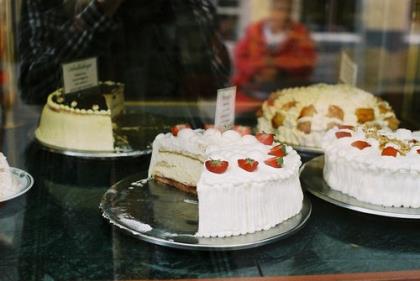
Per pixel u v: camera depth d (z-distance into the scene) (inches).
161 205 47.0
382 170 46.4
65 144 56.6
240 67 83.5
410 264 41.1
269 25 83.8
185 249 41.6
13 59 60.3
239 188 42.1
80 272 39.3
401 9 75.7
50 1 61.3
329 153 49.9
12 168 51.3
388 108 62.6
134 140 57.7
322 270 40.2
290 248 42.5
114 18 64.7
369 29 79.7
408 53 75.0
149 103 65.5
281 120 60.4
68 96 59.2
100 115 56.3
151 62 68.0
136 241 42.7
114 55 65.9
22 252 41.1
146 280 38.8
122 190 49.4
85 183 50.4
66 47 61.4
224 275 39.4
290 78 84.6
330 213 47.3
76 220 45.1
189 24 70.3
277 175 43.6
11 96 60.6
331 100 60.2
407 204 46.7
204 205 41.9
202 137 51.0
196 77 69.1
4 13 59.7
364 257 41.7
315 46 84.6
